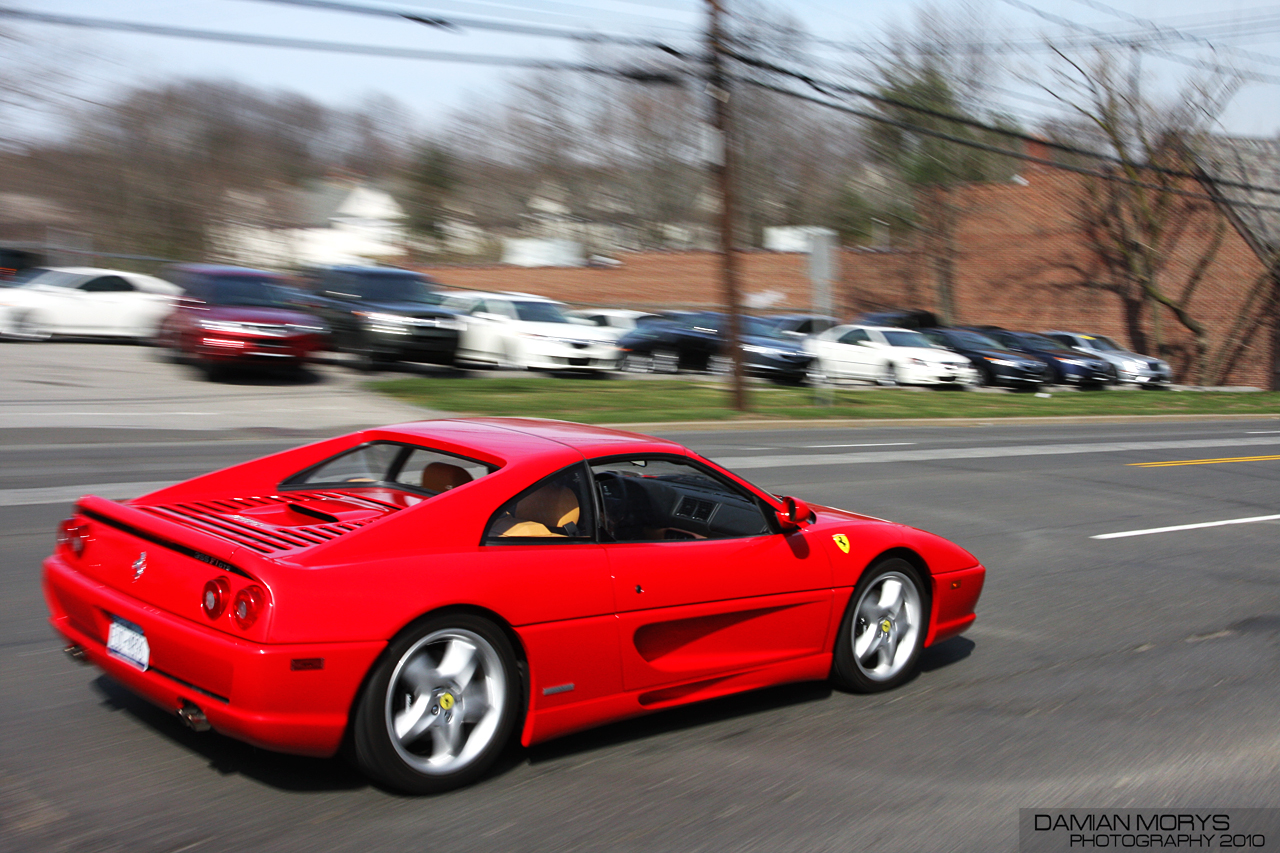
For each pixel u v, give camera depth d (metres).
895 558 5.50
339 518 4.34
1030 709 5.32
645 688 4.51
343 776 4.10
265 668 3.56
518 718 4.20
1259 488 14.01
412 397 19.20
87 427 14.20
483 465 4.48
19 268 30.91
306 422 16.05
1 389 17.56
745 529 5.09
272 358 19.48
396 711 3.85
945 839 3.87
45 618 6.08
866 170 49.91
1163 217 39.19
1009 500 12.08
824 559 5.14
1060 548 9.48
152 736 4.43
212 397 18.09
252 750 4.30
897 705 5.30
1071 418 24.59
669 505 4.91
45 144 44.00
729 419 19.25
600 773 4.29
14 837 3.53
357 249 61.56
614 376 26.08
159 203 45.94
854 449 16.44
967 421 22.70
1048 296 42.28
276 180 54.12
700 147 56.66
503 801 3.98
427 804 3.91
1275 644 6.70
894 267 44.69
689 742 4.68
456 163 61.22
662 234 60.03
